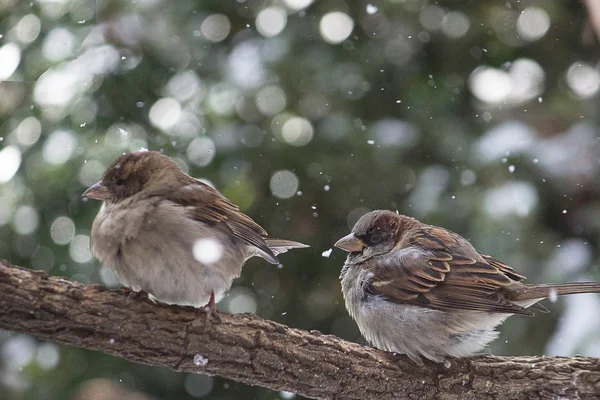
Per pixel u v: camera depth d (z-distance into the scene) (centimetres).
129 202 812
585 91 1333
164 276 794
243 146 1222
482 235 1147
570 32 1369
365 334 926
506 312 854
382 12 1327
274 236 1288
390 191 1270
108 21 1188
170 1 1239
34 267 1158
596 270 1114
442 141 1262
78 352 1188
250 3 1302
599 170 1159
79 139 1130
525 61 1378
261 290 1330
